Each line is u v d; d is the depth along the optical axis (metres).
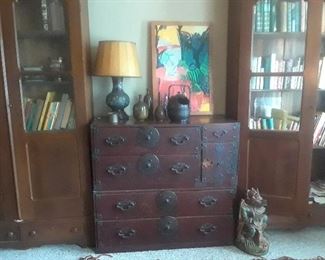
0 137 1.88
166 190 2.00
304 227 2.23
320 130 2.12
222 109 2.34
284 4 1.97
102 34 2.20
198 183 2.00
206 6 2.23
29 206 1.99
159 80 2.25
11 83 1.84
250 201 2.01
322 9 1.86
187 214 2.04
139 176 1.96
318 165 2.32
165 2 2.20
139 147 1.92
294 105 2.09
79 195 2.02
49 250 2.08
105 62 1.96
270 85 2.05
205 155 1.97
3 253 2.04
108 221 2.00
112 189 1.97
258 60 2.04
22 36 1.88
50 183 1.99
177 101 1.98
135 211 2.00
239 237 2.06
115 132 1.89
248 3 1.89
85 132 1.95
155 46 2.22
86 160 1.98
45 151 1.95
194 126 1.92
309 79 1.95
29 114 1.95
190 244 2.08
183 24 2.23
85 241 2.07
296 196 2.09
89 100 2.05
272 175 2.09
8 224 2.00
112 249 2.04
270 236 2.21
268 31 2.00
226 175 2.02
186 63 2.26
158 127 1.90
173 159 1.96
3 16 1.76
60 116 1.97
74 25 1.81
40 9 1.88
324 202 2.12
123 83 2.27
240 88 2.00
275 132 2.02
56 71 1.88
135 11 2.19
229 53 2.19
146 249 2.06
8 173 1.94
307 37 1.90
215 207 2.04
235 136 1.98
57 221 2.03
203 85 2.29
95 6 2.16
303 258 1.96
